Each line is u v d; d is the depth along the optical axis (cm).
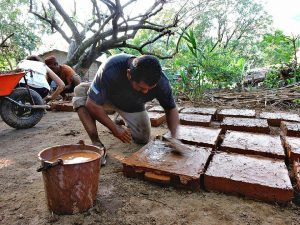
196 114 462
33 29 1402
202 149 280
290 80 736
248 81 869
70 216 191
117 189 230
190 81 700
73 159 197
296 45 801
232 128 385
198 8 798
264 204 210
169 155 264
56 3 909
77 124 452
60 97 681
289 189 204
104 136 374
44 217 192
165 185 236
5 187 237
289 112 525
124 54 260
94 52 900
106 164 280
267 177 221
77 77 618
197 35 1989
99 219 190
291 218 193
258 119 414
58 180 181
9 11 1377
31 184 242
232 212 199
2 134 412
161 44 1027
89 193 195
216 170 234
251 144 299
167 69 819
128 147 328
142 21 845
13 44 1349
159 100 267
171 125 274
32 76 466
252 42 2636
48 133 405
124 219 191
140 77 205
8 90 395
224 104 610
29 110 443
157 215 196
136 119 310
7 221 189
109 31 859
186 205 208
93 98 250
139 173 247
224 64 776
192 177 223
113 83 251
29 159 301
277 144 297
